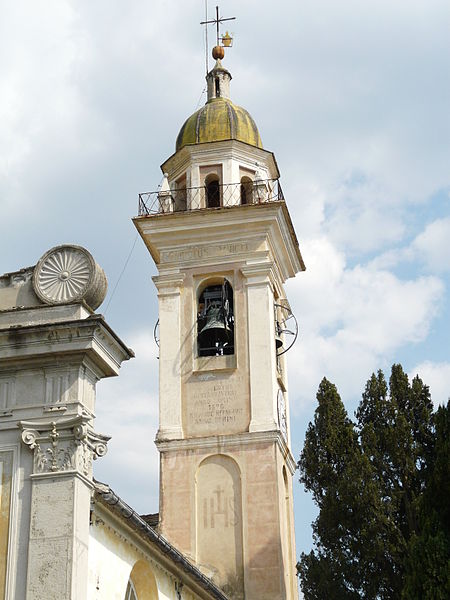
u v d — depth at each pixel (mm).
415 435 36031
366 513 33656
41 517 18203
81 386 19094
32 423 18844
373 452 35094
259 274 37250
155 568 25828
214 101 42250
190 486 34938
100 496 20891
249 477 34688
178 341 37062
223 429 35531
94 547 21859
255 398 35688
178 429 35750
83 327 19062
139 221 38062
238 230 37875
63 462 18594
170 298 37656
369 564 33250
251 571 33531
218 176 39781
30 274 20156
